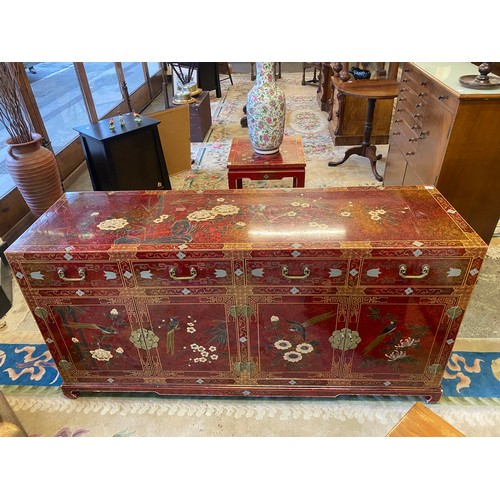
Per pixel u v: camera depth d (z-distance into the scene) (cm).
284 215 142
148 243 128
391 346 140
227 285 130
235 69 732
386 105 360
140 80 551
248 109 232
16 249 128
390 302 130
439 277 124
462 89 175
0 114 225
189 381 155
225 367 150
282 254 122
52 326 143
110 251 125
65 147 339
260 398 160
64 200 161
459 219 135
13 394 165
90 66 393
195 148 393
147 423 151
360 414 152
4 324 201
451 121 178
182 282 130
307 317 135
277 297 131
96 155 263
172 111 310
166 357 149
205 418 153
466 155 183
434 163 197
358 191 158
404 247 120
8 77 219
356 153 339
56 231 138
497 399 154
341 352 143
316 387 152
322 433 145
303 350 143
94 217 147
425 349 140
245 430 147
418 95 221
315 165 350
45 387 168
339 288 128
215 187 315
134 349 148
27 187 236
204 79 522
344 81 334
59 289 134
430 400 153
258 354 146
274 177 237
